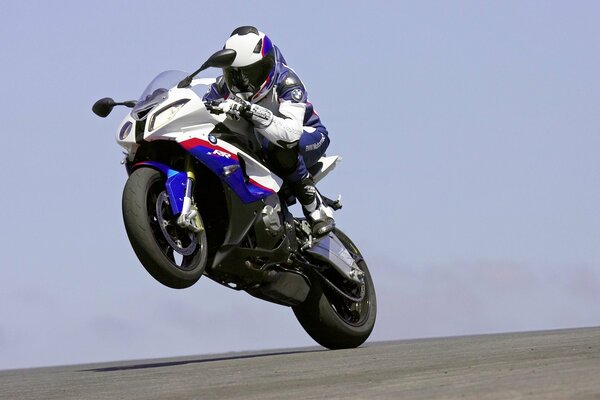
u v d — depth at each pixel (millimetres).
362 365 13133
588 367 10344
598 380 8969
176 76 17438
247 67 17484
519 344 15828
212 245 17328
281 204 18641
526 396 8172
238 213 17031
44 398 11898
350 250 21297
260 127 17250
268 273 18172
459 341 19438
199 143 16312
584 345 14164
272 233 17766
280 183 17984
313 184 19016
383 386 9906
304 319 20219
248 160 17344
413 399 8477
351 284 20578
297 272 19203
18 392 13562
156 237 16047
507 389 8695
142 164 16172
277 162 18297
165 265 15516
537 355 12688
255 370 13609
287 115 17828
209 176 16984
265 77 17781
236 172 16859
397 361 13539
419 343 19938
